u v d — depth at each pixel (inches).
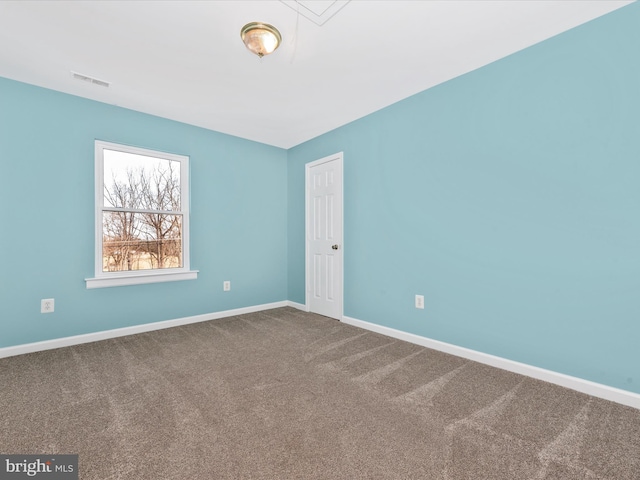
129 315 116.0
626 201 66.1
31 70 89.7
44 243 99.3
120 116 113.7
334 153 137.6
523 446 52.2
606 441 53.5
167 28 72.2
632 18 64.8
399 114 110.4
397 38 76.0
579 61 71.6
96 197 109.3
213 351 97.7
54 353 95.8
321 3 64.1
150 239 123.3
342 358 92.0
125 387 73.2
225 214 143.1
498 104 85.3
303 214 156.9
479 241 89.6
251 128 136.9
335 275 138.5
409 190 107.5
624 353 66.7
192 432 55.9
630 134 65.4
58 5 64.8
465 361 89.7
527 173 80.1
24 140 95.9
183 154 129.8
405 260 108.9
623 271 66.7
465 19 69.2
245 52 81.6
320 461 48.6
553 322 76.3
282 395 69.5
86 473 45.8
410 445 52.3
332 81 96.9
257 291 155.2
